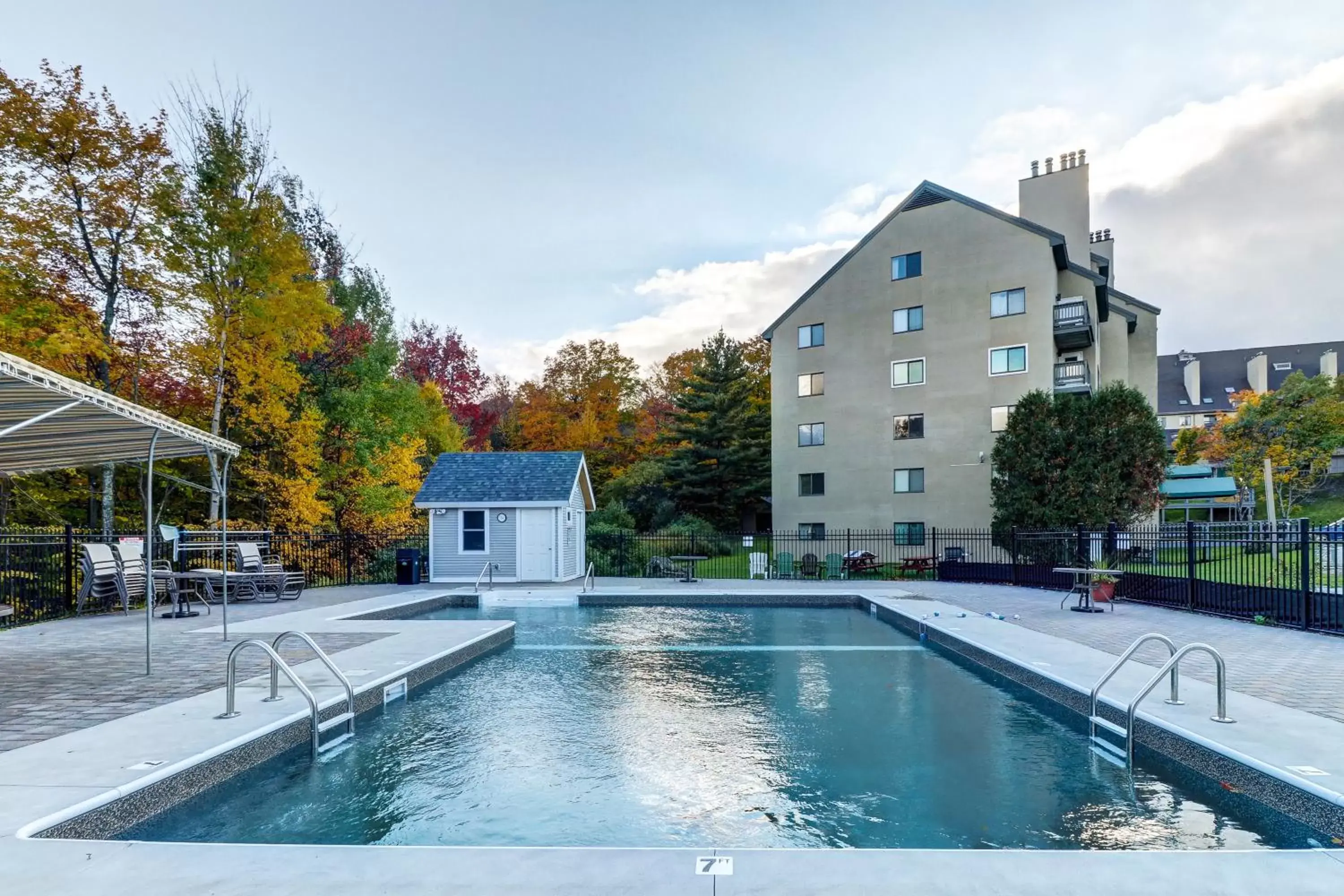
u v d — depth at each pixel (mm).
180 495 22453
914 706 6883
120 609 12352
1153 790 4578
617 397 45375
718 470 36906
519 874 2756
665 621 13148
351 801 4422
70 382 5160
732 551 30406
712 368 38031
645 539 23891
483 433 45625
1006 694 7426
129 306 18109
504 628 10367
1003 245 26250
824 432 29906
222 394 19266
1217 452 40781
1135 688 6117
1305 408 35469
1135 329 33219
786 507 30781
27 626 10312
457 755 5348
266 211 18578
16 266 15641
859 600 15031
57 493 20484
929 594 15219
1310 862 2854
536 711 6672
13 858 2920
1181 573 14773
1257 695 5832
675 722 6301
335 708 5762
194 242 17297
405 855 2939
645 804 4371
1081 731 6000
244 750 4648
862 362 29125
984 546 26031
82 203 16656
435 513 18984
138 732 4758
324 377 24953
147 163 16859
